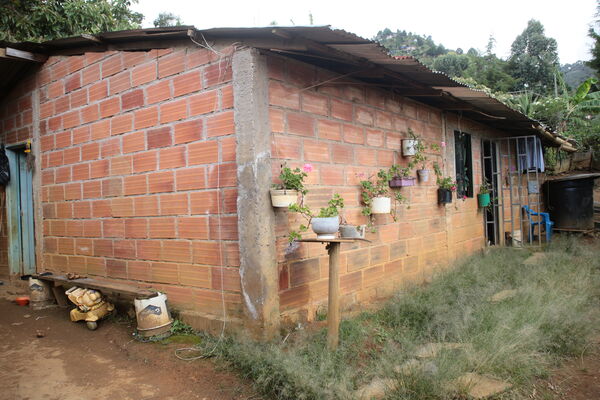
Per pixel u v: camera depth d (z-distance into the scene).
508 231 9.92
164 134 4.50
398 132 5.98
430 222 6.75
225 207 4.02
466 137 8.41
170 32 4.15
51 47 5.57
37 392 3.20
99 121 5.20
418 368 3.07
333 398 2.78
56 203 5.88
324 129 4.66
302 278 4.26
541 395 3.02
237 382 3.26
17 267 6.86
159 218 4.57
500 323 3.77
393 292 5.50
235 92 3.90
